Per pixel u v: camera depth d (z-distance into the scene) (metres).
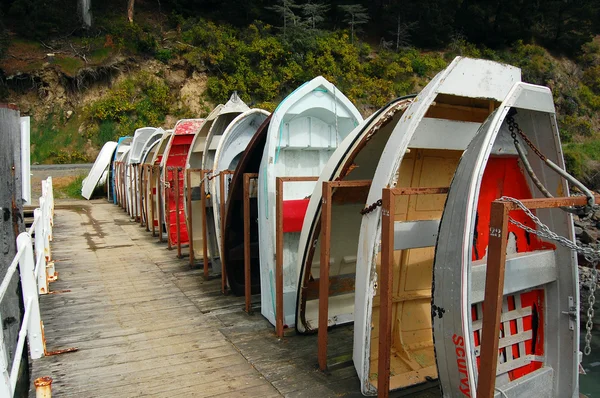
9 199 4.19
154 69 25.11
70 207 14.70
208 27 26.78
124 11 28.00
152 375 3.73
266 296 5.00
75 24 25.58
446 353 2.70
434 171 3.96
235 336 4.56
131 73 24.75
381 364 3.01
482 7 34.84
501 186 3.45
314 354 4.12
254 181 5.73
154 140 11.78
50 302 5.62
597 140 30.50
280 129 5.04
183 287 6.28
